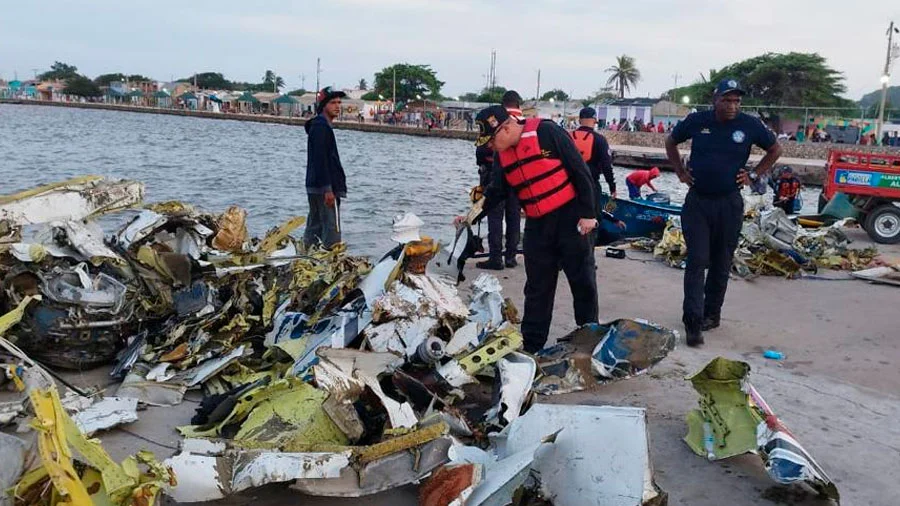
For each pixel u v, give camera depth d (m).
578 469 3.28
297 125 82.69
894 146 39.47
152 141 40.84
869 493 3.55
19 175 21.34
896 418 4.42
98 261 5.29
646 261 9.18
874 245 11.39
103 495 2.73
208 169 25.09
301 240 7.38
